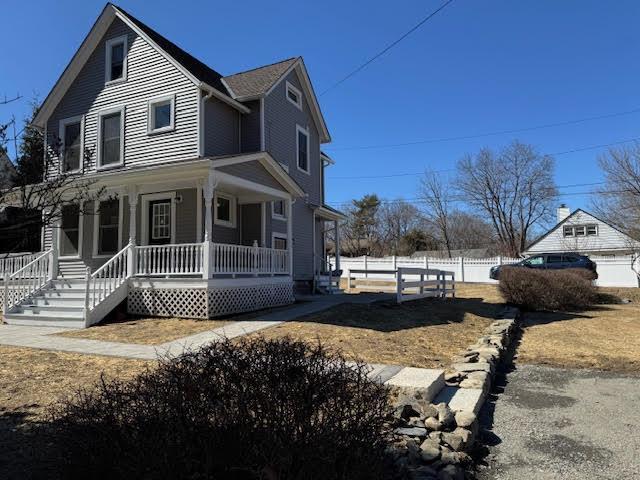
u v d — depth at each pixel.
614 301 19.39
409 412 4.79
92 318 11.23
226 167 12.41
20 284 13.23
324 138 22.28
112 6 16.05
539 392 6.52
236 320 11.37
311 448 2.63
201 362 3.13
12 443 4.09
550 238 43.41
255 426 2.69
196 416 2.74
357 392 3.04
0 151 4.73
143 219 14.98
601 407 5.86
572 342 10.23
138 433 2.72
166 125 15.23
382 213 67.75
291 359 3.03
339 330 9.88
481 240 63.03
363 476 2.82
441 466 3.81
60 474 3.12
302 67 19.64
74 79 16.80
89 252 15.65
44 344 8.66
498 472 4.07
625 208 33.03
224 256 12.48
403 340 9.23
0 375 6.36
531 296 16.27
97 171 15.75
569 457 4.37
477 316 13.35
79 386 5.81
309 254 20.27
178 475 2.61
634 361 8.40
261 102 16.69
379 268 30.44
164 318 11.84
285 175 14.82
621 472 4.04
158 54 15.45
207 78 16.56
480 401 5.65
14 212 4.66
